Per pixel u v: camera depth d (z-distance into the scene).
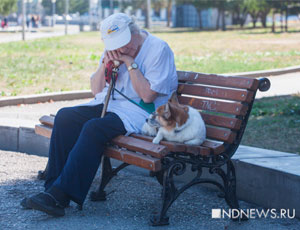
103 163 3.73
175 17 57.91
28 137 5.26
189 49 19.41
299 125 5.75
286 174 3.44
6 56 15.54
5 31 45.41
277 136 5.36
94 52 18.08
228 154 3.43
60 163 3.59
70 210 3.54
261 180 3.64
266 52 17.12
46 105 8.05
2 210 3.51
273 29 33.22
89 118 3.70
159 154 3.02
